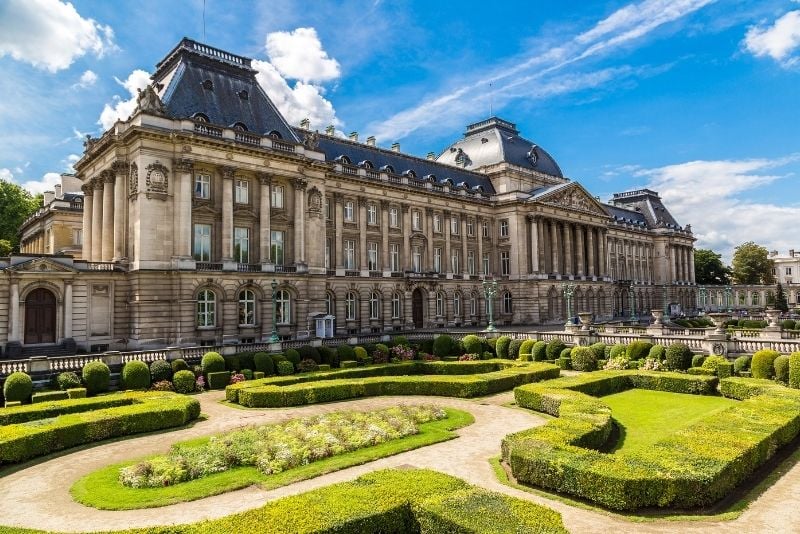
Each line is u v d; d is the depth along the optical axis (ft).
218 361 128.57
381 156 253.85
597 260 339.57
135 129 156.25
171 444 78.43
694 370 120.16
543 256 293.43
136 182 160.15
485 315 284.61
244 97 190.19
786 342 119.65
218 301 168.45
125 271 162.09
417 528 44.34
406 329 244.22
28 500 57.93
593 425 71.51
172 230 162.50
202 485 60.23
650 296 425.69
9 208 288.71
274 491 58.80
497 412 97.96
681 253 458.91
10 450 69.92
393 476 50.65
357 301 229.66
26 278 147.43
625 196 470.39
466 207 282.97
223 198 171.83
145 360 127.54
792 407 78.23
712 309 466.29
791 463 65.98
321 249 199.93
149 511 53.78
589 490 53.36
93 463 70.54
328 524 40.83
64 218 250.37
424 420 89.25
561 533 38.93
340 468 65.51
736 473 56.54
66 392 106.01
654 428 83.25
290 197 192.65
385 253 241.55
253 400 104.22
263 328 176.65
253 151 177.68
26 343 148.15
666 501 51.26
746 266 525.34
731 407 78.95
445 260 269.85
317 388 107.86
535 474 58.03
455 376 121.60
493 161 304.71
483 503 44.19
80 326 155.53
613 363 136.56
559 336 168.25
